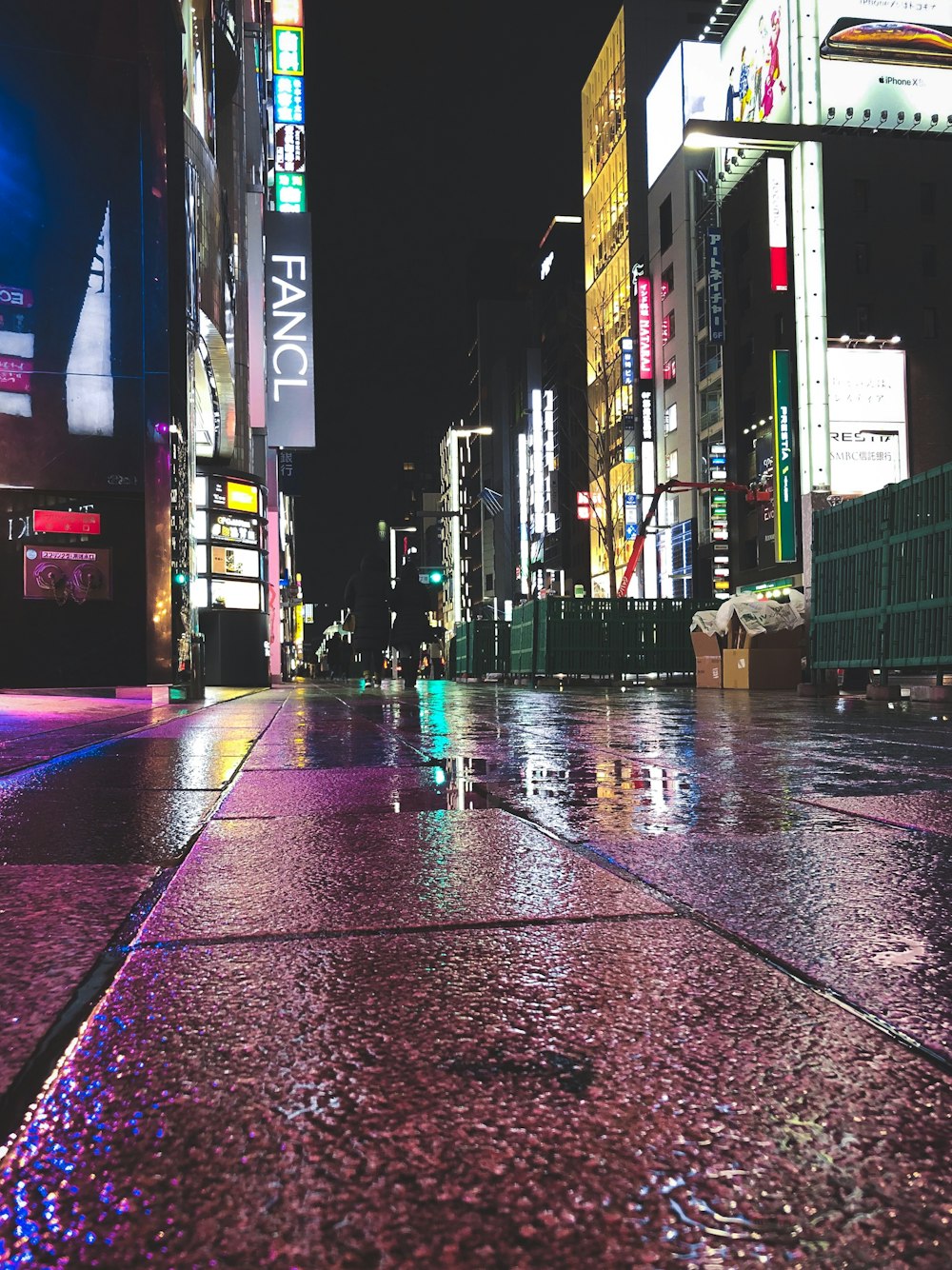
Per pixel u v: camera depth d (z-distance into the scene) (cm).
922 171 4206
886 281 4119
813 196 3108
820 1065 118
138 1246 80
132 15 1255
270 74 3300
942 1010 138
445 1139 99
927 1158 95
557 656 2373
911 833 284
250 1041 126
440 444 13500
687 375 5272
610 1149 97
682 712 943
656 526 5466
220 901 205
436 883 222
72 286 1239
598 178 7156
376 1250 79
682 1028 130
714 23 4650
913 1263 78
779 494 3928
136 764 481
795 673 1719
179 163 1306
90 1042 125
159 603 1248
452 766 464
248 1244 80
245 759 502
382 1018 134
